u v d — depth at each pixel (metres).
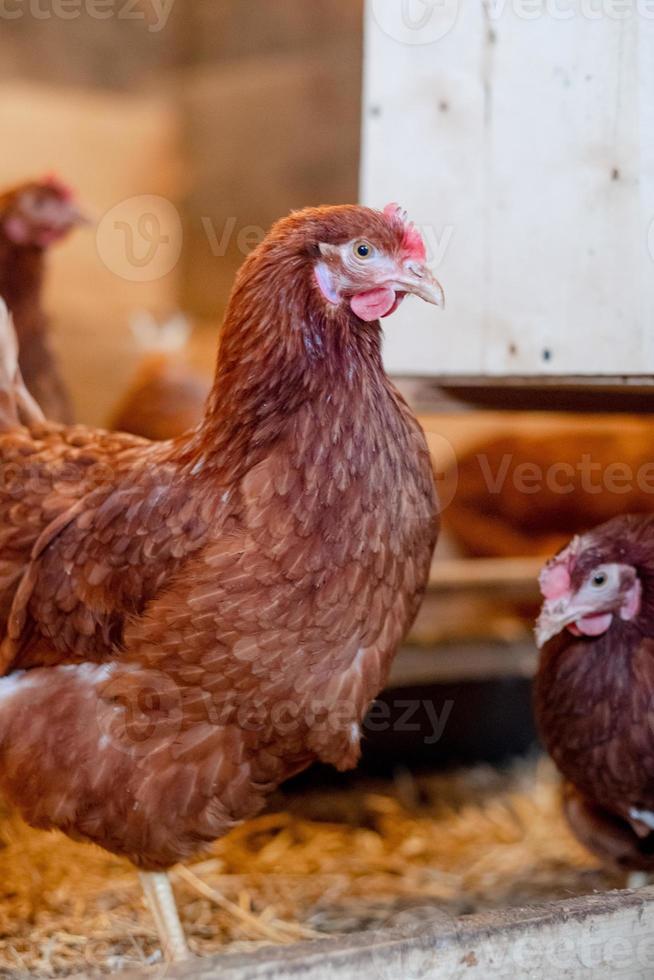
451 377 1.42
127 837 1.24
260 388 1.21
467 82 1.40
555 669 1.33
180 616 1.21
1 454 1.31
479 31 1.39
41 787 1.24
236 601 1.20
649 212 1.31
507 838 1.53
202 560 1.21
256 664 1.21
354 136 3.20
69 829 1.25
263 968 1.11
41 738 1.24
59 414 1.76
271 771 1.25
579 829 1.39
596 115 1.33
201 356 2.92
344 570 1.21
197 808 1.23
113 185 3.71
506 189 1.38
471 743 1.64
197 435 1.25
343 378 1.21
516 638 1.68
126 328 3.15
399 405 1.25
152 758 1.22
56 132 3.64
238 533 1.21
